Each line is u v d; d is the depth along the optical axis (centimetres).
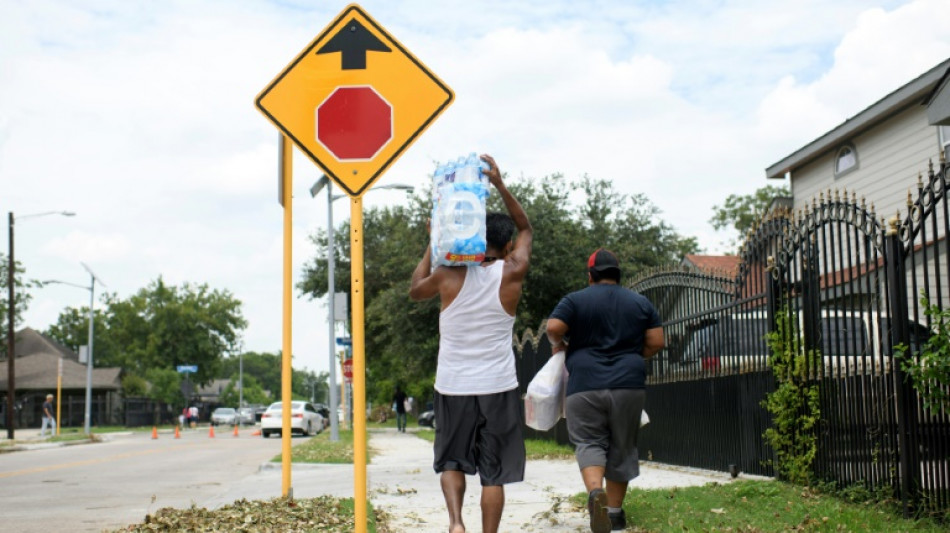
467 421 486
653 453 1205
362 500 462
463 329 488
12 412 3738
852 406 712
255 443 3130
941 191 596
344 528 666
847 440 721
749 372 913
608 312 612
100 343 10188
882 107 1920
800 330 813
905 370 616
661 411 1175
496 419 485
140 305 8956
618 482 626
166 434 4869
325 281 4591
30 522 883
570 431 617
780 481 812
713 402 1005
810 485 763
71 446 3092
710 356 1014
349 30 506
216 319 9194
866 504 666
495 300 488
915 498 624
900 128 1931
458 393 485
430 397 5716
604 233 2866
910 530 578
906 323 634
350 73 503
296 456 1708
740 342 935
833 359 794
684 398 1093
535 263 2559
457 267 491
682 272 1106
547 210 2594
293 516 723
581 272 2594
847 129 2050
